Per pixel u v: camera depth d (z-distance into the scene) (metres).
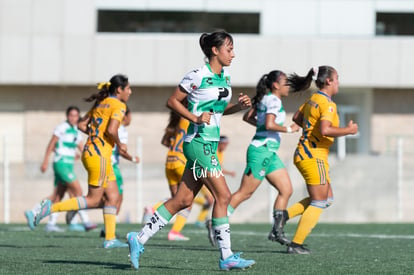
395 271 20.75
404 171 60.09
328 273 20.19
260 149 29.11
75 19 74.69
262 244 31.03
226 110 21.58
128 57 75.00
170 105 20.17
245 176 29.23
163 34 75.75
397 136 72.75
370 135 78.50
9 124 76.25
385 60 76.56
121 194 36.88
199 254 25.98
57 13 74.50
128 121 35.91
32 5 74.25
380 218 59.75
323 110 24.97
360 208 59.72
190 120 19.86
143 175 56.84
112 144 28.36
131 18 75.44
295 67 75.81
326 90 25.50
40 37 74.38
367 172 59.91
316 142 25.50
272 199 57.41
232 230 43.03
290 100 75.44
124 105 27.98
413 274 20.16
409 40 76.56
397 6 77.00
